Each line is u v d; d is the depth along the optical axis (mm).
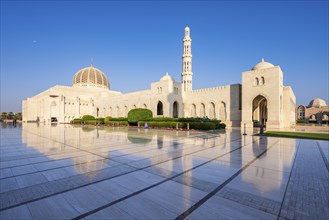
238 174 6305
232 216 3705
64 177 5988
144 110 37750
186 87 53625
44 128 32375
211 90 43500
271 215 3758
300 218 3662
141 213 3816
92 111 72875
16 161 8078
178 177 5996
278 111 31266
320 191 4957
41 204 4215
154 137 17641
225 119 40562
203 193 4789
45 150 10656
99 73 78562
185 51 54781
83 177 5988
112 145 12516
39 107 72062
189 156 9047
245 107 35125
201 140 15258
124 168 7004
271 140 15219
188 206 4109
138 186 5242
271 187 5199
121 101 59312
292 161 8109
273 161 8094
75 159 8438
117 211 3898
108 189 5035
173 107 48625
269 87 32375
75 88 69500
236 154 9523
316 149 11031
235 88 39031
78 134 20875
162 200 4395
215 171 6641
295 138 16609
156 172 6516
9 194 4734
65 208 4031
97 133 22219
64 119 65375
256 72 34125
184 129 27812
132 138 16781
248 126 34312
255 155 9289
